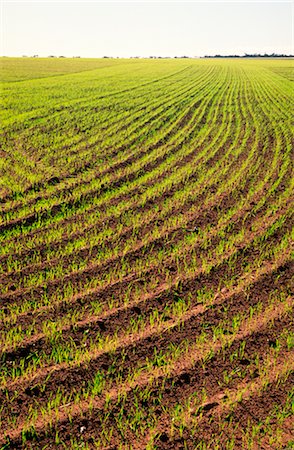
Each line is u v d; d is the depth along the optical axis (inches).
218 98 1200.8
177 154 596.4
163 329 231.1
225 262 302.2
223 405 183.5
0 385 193.3
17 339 220.1
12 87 1336.1
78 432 170.9
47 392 189.8
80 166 530.0
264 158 574.9
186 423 175.2
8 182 463.2
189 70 2488.9
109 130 741.3
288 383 194.9
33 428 170.2
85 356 210.5
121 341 221.8
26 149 606.5
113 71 2199.8
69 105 1015.0
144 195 434.0
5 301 252.7
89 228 355.3
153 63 3228.3
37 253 310.7
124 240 334.6
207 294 262.4
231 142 666.8
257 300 258.1
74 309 246.7
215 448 163.6
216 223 368.2
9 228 350.9
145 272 288.4
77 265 297.1
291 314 243.9
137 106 1027.9
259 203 410.9
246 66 3105.3
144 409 181.3
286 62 4072.3
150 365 205.0
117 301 255.9
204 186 462.9
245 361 208.5
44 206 397.7
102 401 185.3
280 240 337.4
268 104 1082.1
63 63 2787.9
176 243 330.3
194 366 205.2
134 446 165.3
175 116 895.7
